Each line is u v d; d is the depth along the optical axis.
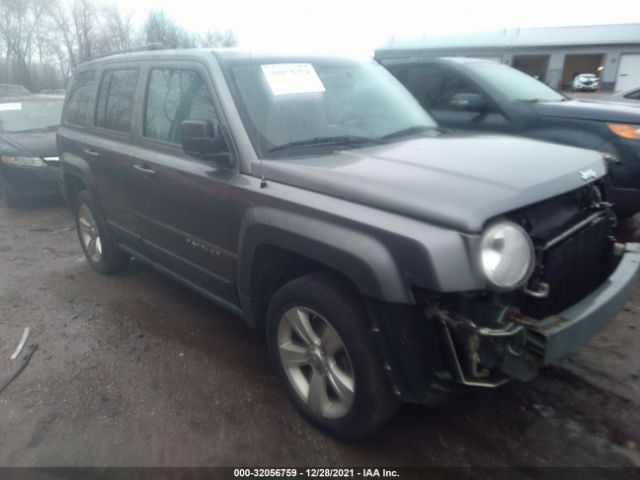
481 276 2.05
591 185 2.79
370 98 3.60
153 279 4.98
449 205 2.15
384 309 2.27
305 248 2.50
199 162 3.25
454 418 2.87
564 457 2.58
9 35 30.75
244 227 2.86
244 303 3.09
